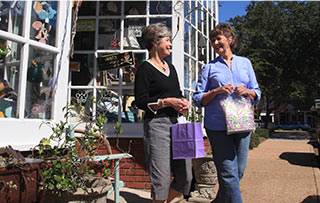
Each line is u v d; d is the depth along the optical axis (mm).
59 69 2943
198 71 5016
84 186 2150
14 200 1684
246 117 2396
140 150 3934
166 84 2441
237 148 2564
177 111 2525
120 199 3471
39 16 2801
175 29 4273
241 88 2381
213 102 2553
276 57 22312
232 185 2412
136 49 4391
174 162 2525
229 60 2699
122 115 4215
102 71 4332
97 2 4504
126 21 4453
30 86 2666
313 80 23016
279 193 4098
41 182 1858
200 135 2352
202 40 5152
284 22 22875
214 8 6188
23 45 2635
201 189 3596
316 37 20781
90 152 2420
